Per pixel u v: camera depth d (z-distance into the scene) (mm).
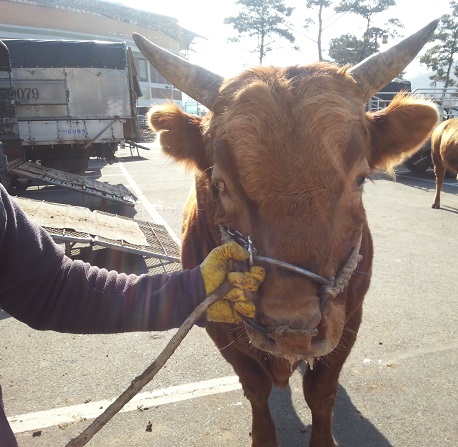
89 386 3621
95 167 17172
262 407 2754
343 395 3479
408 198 11023
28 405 3400
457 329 4449
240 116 1901
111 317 1804
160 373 3781
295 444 3068
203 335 4383
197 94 2334
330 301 1839
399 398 3434
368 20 32375
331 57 34188
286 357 1864
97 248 6809
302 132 1825
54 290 1733
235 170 1886
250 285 1712
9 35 42562
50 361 3967
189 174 2635
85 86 13148
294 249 1729
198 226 2725
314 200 1758
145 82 43812
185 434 3107
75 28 45812
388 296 5238
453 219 8875
